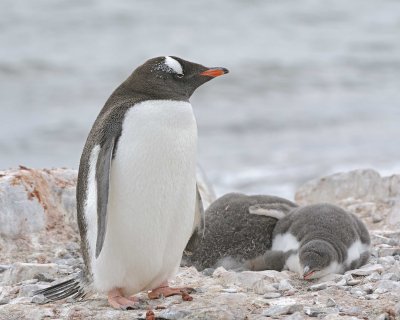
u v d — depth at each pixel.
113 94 9.74
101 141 9.19
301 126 35.62
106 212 8.87
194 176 9.59
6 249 12.71
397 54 56.28
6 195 13.07
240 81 46.50
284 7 79.56
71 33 62.28
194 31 66.25
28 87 43.88
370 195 16.66
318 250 11.08
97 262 9.45
